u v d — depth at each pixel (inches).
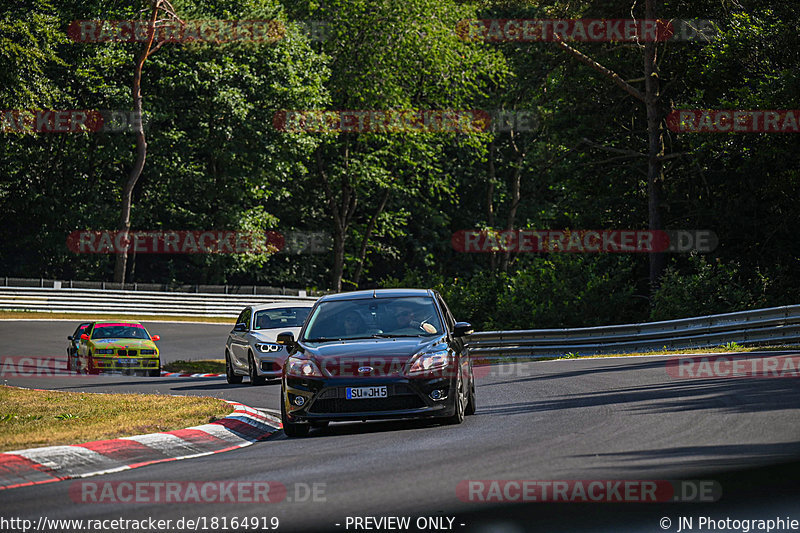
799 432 789.2
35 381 1950.1
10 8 4212.6
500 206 6550.2
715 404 1020.5
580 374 1601.9
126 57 4630.9
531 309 3065.9
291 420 995.3
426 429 981.2
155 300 4503.0
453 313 3368.6
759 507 530.3
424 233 6274.6
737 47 2886.3
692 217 3339.1
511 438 854.5
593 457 713.6
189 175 4918.8
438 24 5511.8
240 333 1907.0
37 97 4249.5
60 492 673.6
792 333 1993.1
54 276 5167.3
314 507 573.6
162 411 1152.2
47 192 4931.1
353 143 5743.1
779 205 3117.6
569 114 3545.8
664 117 3363.7
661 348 2255.2
